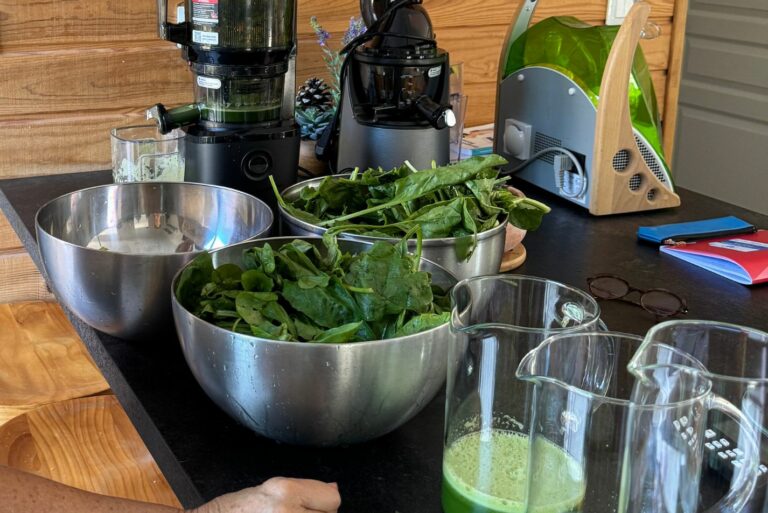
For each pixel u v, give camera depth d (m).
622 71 1.46
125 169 1.43
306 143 1.65
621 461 0.59
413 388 0.80
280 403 0.79
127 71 1.71
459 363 0.71
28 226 1.41
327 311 0.86
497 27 2.03
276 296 0.87
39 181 1.66
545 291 0.76
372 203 1.14
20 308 1.67
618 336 0.66
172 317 1.02
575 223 1.51
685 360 0.61
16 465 1.19
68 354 1.51
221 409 0.88
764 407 0.59
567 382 0.66
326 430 0.81
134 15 1.69
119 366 1.01
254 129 1.37
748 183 2.79
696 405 0.57
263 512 0.73
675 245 1.39
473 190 1.12
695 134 2.94
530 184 1.70
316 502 0.74
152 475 1.20
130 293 1.00
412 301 0.86
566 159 1.57
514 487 0.69
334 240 0.96
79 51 1.66
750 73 2.70
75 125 1.70
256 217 1.20
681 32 2.25
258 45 1.32
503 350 0.69
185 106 1.38
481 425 0.71
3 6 1.58
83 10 1.64
